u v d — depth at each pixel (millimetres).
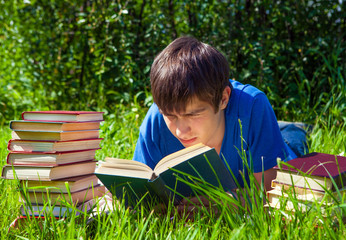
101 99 4156
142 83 3977
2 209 1717
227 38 3969
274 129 1931
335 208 1346
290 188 1401
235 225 1335
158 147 2033
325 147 2508
